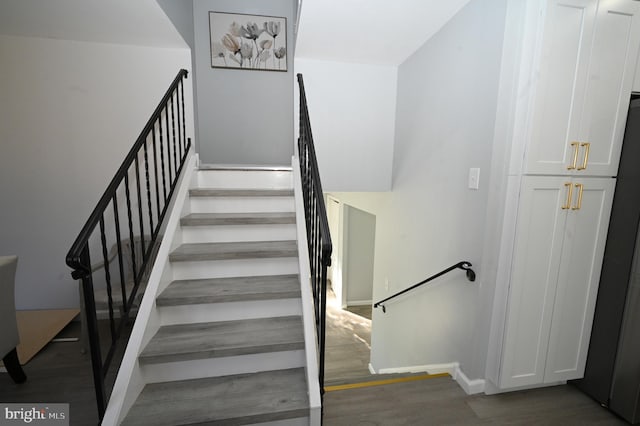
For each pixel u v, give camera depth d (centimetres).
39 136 262
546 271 166
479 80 173
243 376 164
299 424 148
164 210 206
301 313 193
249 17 320
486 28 167
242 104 334
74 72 259
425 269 242
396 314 309
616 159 162
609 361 168
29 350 212
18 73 253
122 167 163
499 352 172
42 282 277
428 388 186
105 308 220
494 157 162
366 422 159
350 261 600
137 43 259
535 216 159
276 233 232
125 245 268
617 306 164
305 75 281
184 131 262
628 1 150
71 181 270
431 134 230
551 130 152
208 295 178
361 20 204
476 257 176
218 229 224
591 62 150
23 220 269
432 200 229
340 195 552
